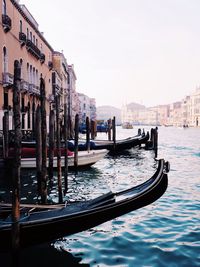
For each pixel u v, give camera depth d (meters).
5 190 11.08
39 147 10.31
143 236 7.03
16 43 23.02
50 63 35.16
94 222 6.28
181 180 13.59
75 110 64.06
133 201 7.05
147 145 27.14
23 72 24.89
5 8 20.56
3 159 12.12
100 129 56.91
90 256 6.09
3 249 5.54
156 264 5.71
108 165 17.78
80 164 15.09
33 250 6.33
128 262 5.81
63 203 7.11
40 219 5.73
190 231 7.33
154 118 145.25
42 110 8.59
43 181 8.41
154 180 8.39
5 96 21.06
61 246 6.52
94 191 11.41
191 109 98.50
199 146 31.73
